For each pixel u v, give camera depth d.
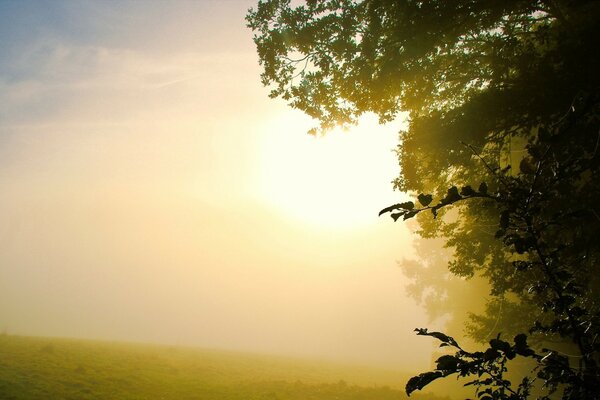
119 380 25.06
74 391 21.02
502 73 11.09
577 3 9.22
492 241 12.08
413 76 11.49
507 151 11.75
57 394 20.00
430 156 12.05
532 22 11.91
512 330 13.22
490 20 10.55
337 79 12.19
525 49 11.22
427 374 1.77
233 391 26.77
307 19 11.84
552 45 10.99
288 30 11.81
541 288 2.12
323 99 12.58
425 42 10.56
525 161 2.00
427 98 12.90
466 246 12.72
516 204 1.93
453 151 11.41
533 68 10.17
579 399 1.68
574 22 9.85
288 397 26.20
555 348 12.34
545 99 9.20
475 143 11.17
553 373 1.75
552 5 10.58
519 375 20.45
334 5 11.66
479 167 11.97
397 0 10.22
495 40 11.28
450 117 11.26
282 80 12.53
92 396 20.73
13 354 26.80
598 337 1.88
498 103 10.12
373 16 10.84
